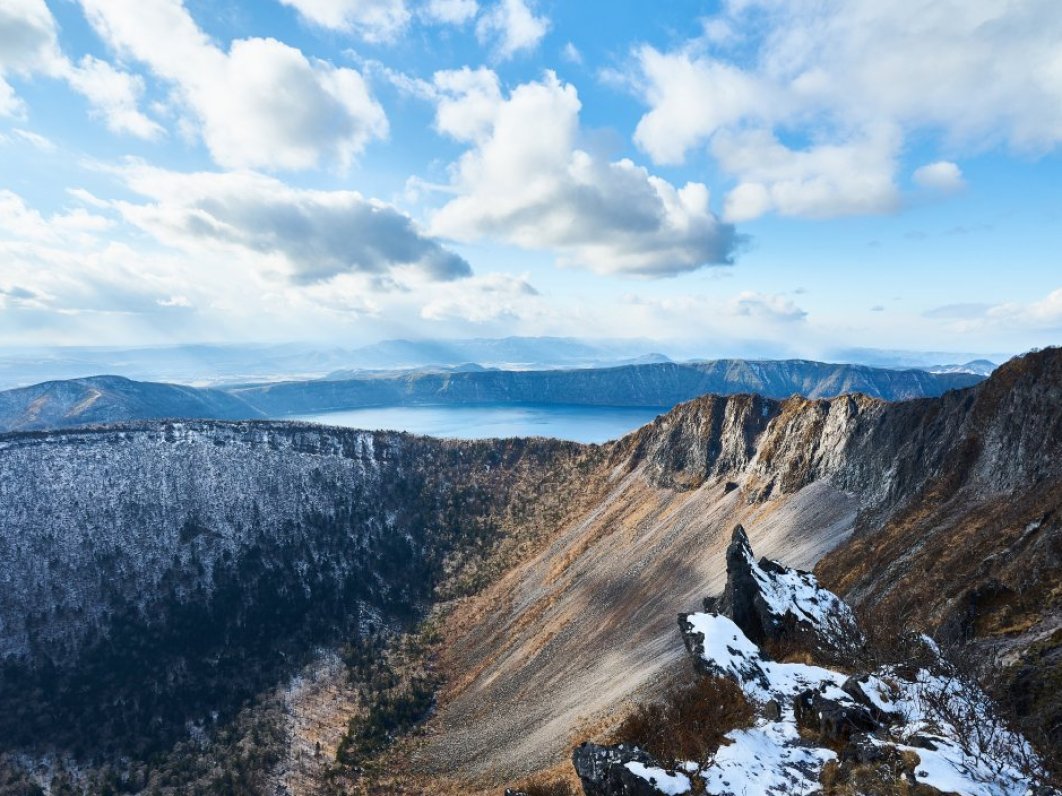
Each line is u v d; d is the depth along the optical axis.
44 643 120.56
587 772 21.23
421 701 96.75
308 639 127.81
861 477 88.69
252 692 111.75
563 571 119.69
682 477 130.38
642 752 21.17
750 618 41.00
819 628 37.03
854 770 18.05
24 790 91.12
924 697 21.12
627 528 123.69
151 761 95.62
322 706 104.62
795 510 92.88
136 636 125.44
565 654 88.12
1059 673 22.69
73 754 98.62
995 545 46.12
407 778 72.88
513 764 59.59
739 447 122.56
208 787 85.88
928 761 16.81
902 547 60.53
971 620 35.16
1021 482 56.09
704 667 28.67
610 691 63.44
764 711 24.50
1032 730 19.44
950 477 67.31
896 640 29.36
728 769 19.70
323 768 85.12
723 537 98.94
